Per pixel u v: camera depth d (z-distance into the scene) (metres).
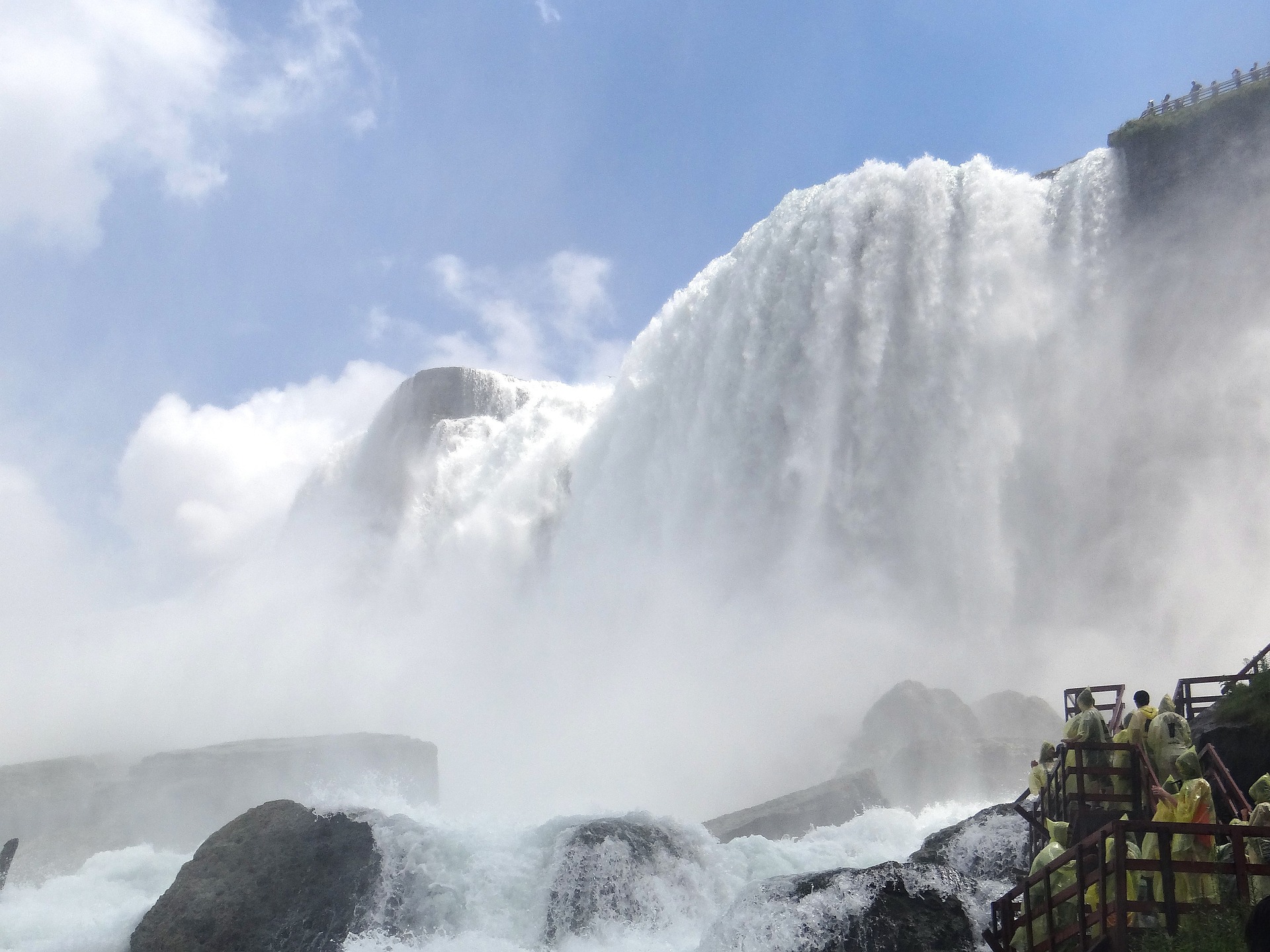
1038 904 14.07
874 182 53.59
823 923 16.19
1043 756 19.12
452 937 18.69
